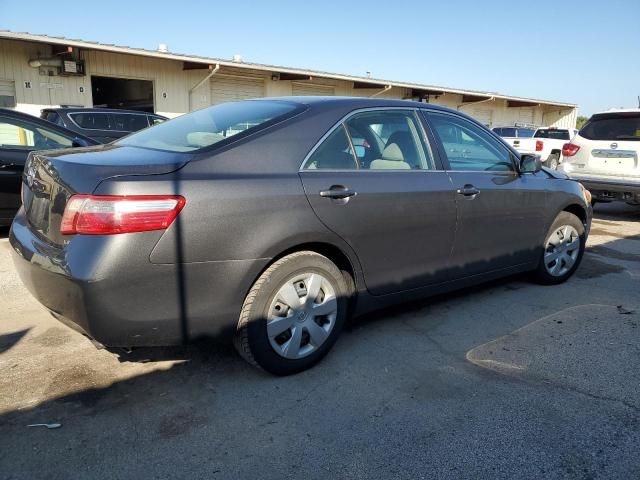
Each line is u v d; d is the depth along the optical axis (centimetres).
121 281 238
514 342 361
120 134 1011
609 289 482
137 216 239
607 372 318
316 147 307
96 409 266
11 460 227
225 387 291
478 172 397
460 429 257
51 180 269
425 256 360
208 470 225
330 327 315
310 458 234
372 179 325
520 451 241
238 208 265
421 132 371
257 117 317
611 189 859
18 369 304
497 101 2848
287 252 292
